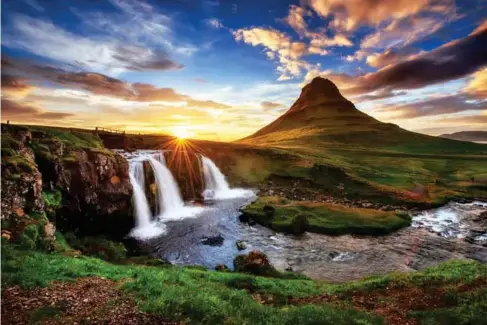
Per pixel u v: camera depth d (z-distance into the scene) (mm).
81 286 13109
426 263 32219
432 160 133250
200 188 66812
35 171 24719
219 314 11273
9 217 20234
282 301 16453
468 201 67375
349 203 61031
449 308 14266
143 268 19516
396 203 63125
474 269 20516
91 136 54250
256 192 69688
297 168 82938
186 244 35906
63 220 31797
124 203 40625
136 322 9969
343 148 170625
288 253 34188
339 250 35531
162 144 89375
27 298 11234
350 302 16078
